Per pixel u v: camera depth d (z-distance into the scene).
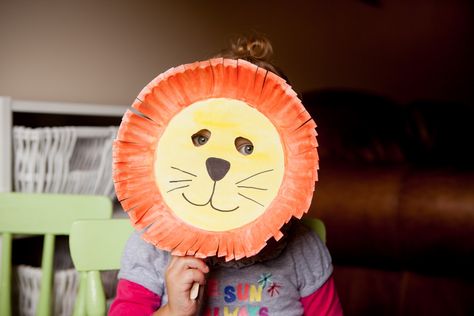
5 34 1.65
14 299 1.31
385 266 1.78
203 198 0.70
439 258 1.68
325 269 0.93
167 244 0.69
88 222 0.96
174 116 0.71
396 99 3.66
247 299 0.86
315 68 2.97
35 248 1.54
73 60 1.83
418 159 2.65
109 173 1.42
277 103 0.72
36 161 1.28
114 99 1.96
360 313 1.81
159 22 2.10
